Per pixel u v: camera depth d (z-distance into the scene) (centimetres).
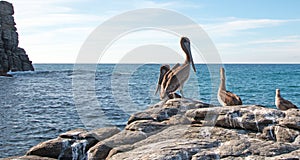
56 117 2259
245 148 632
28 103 3077
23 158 746
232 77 7312
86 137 805
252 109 778
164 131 760
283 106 898
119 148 709
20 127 1958
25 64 7938
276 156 591
